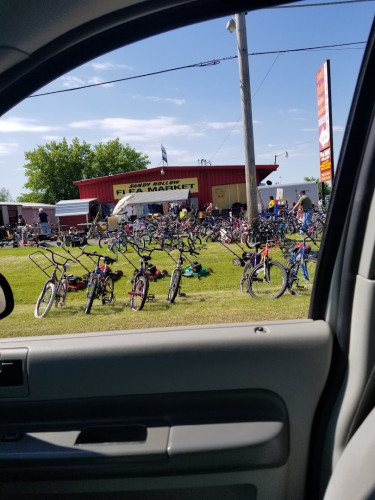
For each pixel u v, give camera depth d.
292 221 14.18
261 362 1.41
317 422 1.38
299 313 5.56
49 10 1.10
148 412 1.43
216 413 1.41
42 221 19.64
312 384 1.40
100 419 1.43
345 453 1.18
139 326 5.59
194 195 27.05
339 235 1.48
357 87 1.33
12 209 26.84
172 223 15.78
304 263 6.79
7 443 1.35
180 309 6.52
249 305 6.31
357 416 1.27
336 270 1.48
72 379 1.43
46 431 1.40
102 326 5.77
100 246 15.67
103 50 1.33
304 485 1.36
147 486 1.30
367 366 1.26
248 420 1.38
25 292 8.88
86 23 1.23
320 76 12.30
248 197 14.27
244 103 13.89
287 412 1.39
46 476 1.29
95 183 28.11
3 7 1.03
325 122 12.12
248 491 1.32
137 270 7.64
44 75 1.36
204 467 1.29
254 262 7.41
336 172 1.46
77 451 1.31
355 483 1.08
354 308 1.34
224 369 1.41
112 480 1.30
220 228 14.69
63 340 1.52
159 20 1.27
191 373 1.42
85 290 8.26
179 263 7.39
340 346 1.40
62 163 39.94
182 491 1.31
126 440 1.36
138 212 23.84
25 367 1.44
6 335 5.52
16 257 13.72
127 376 1.43
